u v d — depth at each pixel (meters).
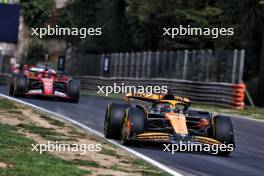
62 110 69.12
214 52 112.12
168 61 130.75
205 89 105.19
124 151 40.00
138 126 41.25
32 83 83.06
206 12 128.75
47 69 83.94
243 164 39.34
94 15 197.12
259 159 42.97
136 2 156.38
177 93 113.38
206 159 39.78
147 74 140.50
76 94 83.06
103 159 35.31
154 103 44.41
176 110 43.53
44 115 58.78
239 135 58.38
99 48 184.00
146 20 152.75
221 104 100.94
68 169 29.97
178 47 144.62
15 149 35.59
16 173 27.73
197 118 43.59
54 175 28.11
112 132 45.47
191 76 119.75
